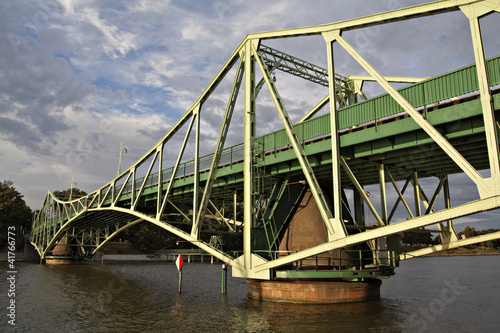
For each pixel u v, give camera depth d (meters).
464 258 125.25
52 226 78.31
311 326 18.52
